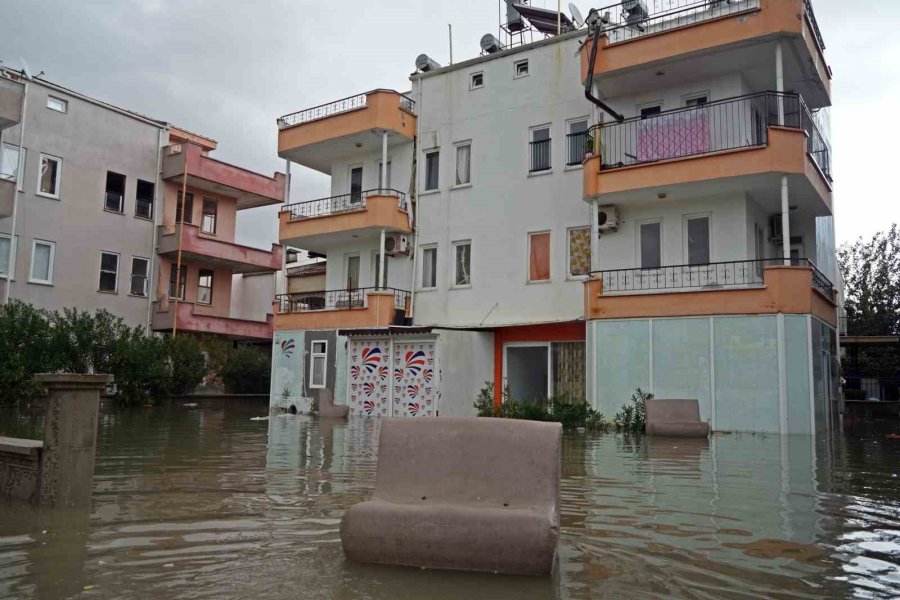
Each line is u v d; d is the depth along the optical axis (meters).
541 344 21.06
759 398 16.08
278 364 25.59
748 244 18.23
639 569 4.33
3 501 6.21
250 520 5.59
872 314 42.53
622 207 19.88
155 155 32.19
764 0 16.77
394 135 24.47
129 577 4.03
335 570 4.22
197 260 33.28
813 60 18.14
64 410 6.11
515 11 25.31
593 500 6.81
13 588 3.81
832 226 25.91
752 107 18.69
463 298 22.81
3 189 20.95
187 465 9.05
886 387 33.38
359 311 23.70
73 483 6.11
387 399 21.81
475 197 23.00
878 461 10.52
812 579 4.19
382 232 24.08
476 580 4.06
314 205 27.53
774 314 16.11
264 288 41.47
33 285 27.38
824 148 21.20
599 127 19.11
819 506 6.61
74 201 28.95
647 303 17.66
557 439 4.64
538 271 21.55
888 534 5.42
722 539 5.17
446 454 4.73
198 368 26.86
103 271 29.94
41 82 28.08
